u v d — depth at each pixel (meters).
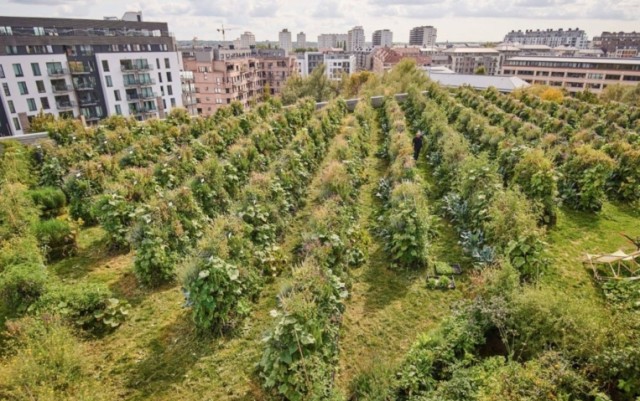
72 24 46.19
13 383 4.27
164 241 7.16
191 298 5.61
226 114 18.45
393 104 21.84
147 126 15.91
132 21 51.88
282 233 8.80
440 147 13.68
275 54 94.50
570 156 11.24
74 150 12.16
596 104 25.97
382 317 6.32
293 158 11.22
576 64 85.44
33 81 41.78
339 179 10.05
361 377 4.88
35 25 43.38
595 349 4.34
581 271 7.45
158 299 6.67
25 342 4.90
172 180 10.22
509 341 5.07
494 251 7.34
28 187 10.73
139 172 9.56
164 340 5.78
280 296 5.52
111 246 8.09
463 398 4.30
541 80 91.38
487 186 8.95
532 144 13.93
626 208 10.59
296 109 18.52
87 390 4.68
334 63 116.38
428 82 33.44
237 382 5.08
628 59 81.56
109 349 5.59
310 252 7.03
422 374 4.70
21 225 7.75
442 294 6.85
